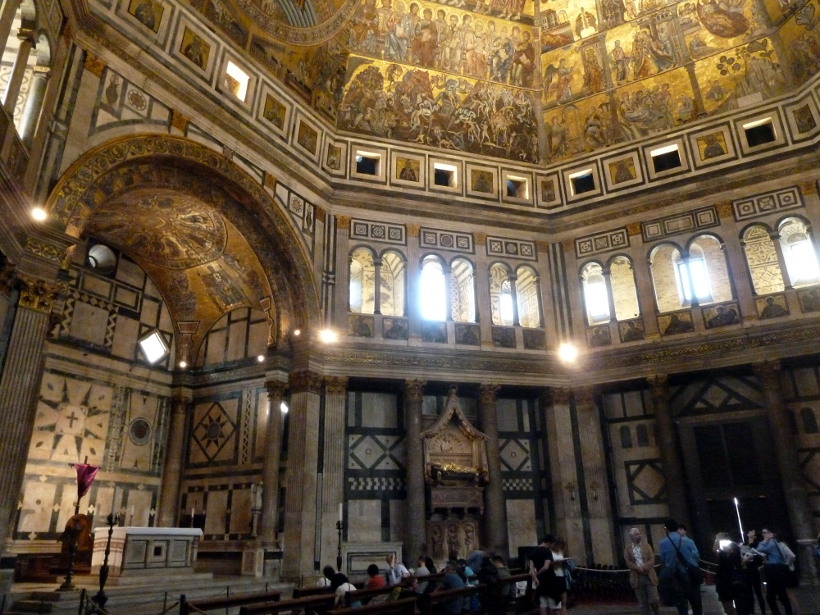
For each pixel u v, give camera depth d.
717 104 23.34
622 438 22.66
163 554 15.89
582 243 24.34
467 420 21.61
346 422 21.36
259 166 19.66
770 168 21.62
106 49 14.99
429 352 21.77
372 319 21.62
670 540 9.78
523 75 25.98
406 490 20.56
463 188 24.45
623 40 24.80
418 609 9.41
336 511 19.33
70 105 13.85
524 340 23.09
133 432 21.30
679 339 21.44
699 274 22.70
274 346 20.59
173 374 23.30
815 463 19.69
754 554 11.59
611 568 19.44
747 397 21.05
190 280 22.94
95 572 16.30
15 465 11.19
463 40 25.08
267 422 19.86
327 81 22.98
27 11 11.68
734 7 22.91
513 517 22.06
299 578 17.75
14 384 11.38
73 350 19.62
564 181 25.30
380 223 23.06
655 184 23.50
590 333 23.17
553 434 22.39
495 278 24.36
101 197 14.90
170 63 16.70
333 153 23.11
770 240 21.84
